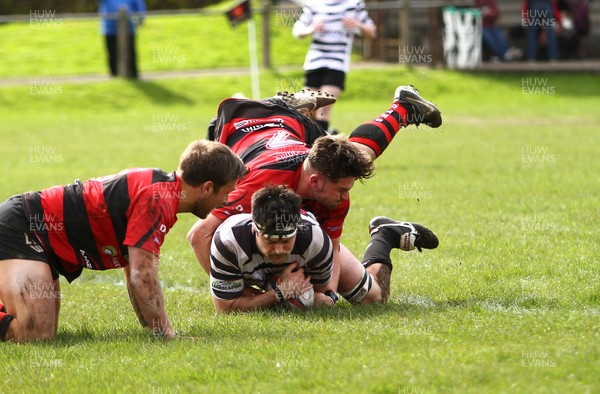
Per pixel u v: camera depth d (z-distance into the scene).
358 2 48.06
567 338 16.44
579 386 13.93
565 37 94.88
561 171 40.75
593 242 25.48
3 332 17.88
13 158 51.00
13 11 106.69
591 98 81.50
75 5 108.31
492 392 13.80
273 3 100.44
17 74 85.75
